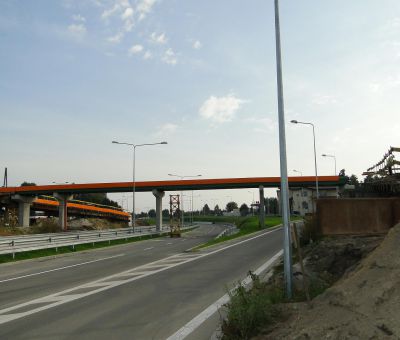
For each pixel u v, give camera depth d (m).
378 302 5.23
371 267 6.34
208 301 9.94
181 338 6.88
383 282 5.61
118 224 92.94
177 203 58.22
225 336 6.50
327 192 61.50
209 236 52.28
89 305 9.78
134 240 42.41
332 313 5.62
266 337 5.82
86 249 30.19
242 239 33.34
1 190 68.94
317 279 9.60
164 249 28.84
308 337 5.15
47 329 7.63
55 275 16.02
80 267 18.66
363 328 4.77
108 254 25.80
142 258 22.09
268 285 9.90
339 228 8.92
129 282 13.35
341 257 11.16
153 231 54.03
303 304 7.26
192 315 8.52
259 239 32.56
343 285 6.35
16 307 9.78
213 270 15.80
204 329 7.41
